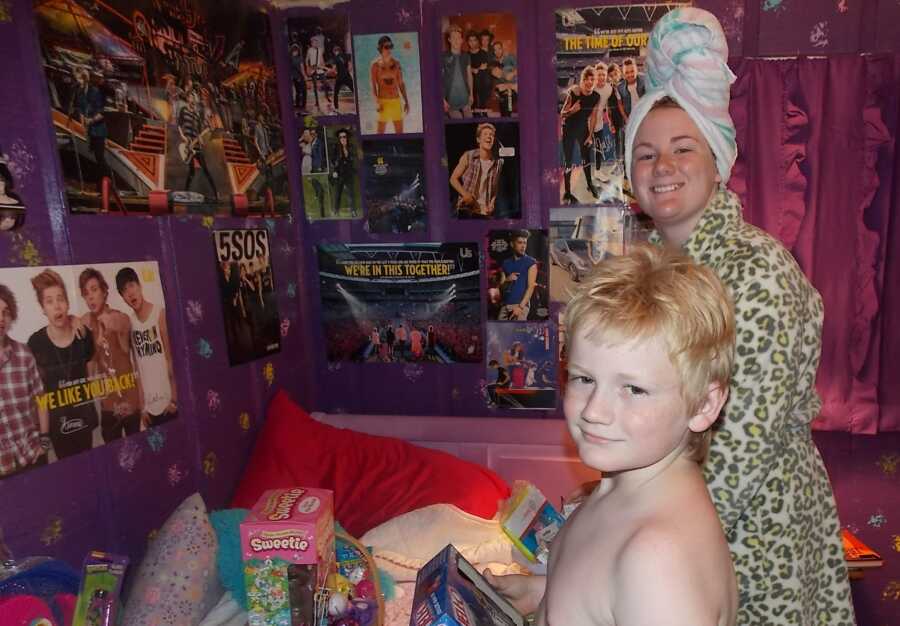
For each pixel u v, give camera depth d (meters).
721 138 1.00
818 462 1.00
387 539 1.64
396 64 2.06
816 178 1.84
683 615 0.52
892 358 1.88
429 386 2.25
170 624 1.21
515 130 2.02
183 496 1.57
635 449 0.61
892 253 1.84
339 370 2.31
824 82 1.81
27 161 1.16
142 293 1.43
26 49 1.16
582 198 2.02
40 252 1.18
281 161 2.08
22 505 1.14
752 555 0.94
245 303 1.85
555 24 1.93
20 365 1.13
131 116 1.41
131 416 1.39
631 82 1.92
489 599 0.89
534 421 2.12
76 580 1.06
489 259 2.12
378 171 2.14
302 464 1.87
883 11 1.77
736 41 1.85
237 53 1.83
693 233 1.00
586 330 0.62
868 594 2.03
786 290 0.85
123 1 1.38
